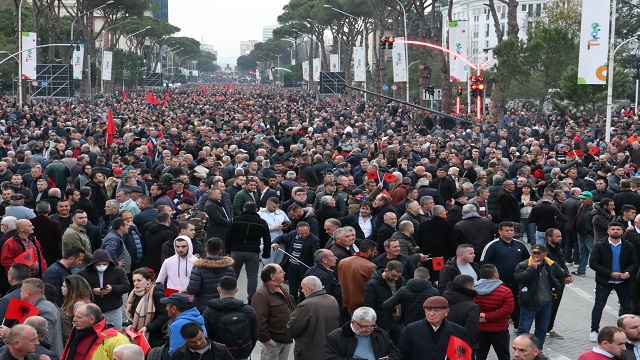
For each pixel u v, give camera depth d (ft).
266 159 76.79
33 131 117.08
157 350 28.55
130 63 375.86
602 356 26.96
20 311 29.04
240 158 72.43
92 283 34.88
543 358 25.48
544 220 58.08
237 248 45.42
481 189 55.21
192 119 152.97
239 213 56.29
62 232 47.73
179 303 30.42
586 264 60.18
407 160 74.74
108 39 406.82
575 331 45.32
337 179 58.65
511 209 56.75
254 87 645.51
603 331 27.12
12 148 89.61
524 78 152.66
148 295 33.27
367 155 85.25
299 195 50.44
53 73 222.69
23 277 32.58
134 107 217.56
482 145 98.84
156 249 45.01
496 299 34.40
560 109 140.56
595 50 99.04
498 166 70.49
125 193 53.16
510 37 153.79
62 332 31.45
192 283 34.55
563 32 149.59
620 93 142.00
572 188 61.77
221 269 34.88
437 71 266.57
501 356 35.04
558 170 68.49
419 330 28.84
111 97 289.12
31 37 183.32
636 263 42.42
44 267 41.37
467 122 145.48
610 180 67.87
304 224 45.19
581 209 59.57
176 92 385.70
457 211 51.90
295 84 485.97
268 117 173.27
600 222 52.70
